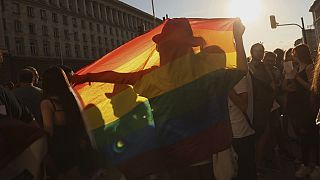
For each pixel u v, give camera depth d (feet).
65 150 11.00
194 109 10.78
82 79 12.39
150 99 11.00
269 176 19.81
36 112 17.98
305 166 19.01
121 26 346.95
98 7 309.83
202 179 11.21
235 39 12.50
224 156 11.75
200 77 10.94
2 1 202.28
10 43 205.98
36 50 226.79
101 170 11.08
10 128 7.91
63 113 11.28
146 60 12.39
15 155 7.82
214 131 10.84
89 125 11.60
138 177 10.95
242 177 14.51
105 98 11.95
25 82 18.40
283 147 23.86
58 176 10.93
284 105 23.85
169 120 10.77
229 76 11.48
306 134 18.53
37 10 230.07
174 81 10.89
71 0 271.69
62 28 254.68
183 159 10.74
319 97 16.60
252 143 14.75
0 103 9.93
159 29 12.48
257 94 17.87
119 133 11.33
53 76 11.53
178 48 10.96
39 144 8.09
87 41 286.46
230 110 14.39
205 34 13.00
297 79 18.53
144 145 11.02
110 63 12.41
